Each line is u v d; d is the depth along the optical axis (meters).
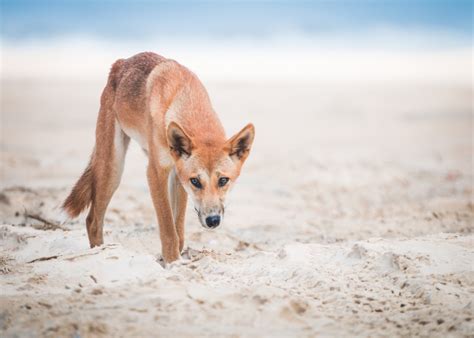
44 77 88.12
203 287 14.52
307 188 34.62
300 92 78.69
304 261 17.52
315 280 15.55
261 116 62.78
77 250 19.38
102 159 20.45
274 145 48.56
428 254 17.52
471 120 60.34
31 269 16.27
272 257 18.16
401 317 13.34
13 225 22.52
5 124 56.12
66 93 75.69
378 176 37.75
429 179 37.06
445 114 63.62
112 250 17.47
